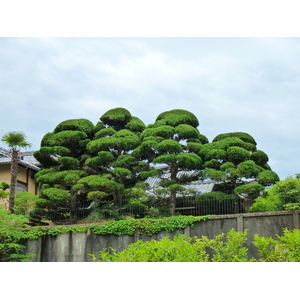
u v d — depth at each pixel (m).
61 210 22.17
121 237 17.25
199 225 16.20
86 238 17.72
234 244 10.77
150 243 9.57
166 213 20.42
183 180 20.92
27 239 18.38
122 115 23.31
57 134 23.14
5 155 28.86
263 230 15.08
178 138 21.72
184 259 8.97
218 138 22.38
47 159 24.09
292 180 16.73
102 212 20.77
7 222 17.11
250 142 21.94
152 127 22.03
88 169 22.77
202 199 19.27
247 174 19.17
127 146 21.42
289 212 14.87
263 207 17.80
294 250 9.94
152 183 25.39
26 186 27.44
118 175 21.53
